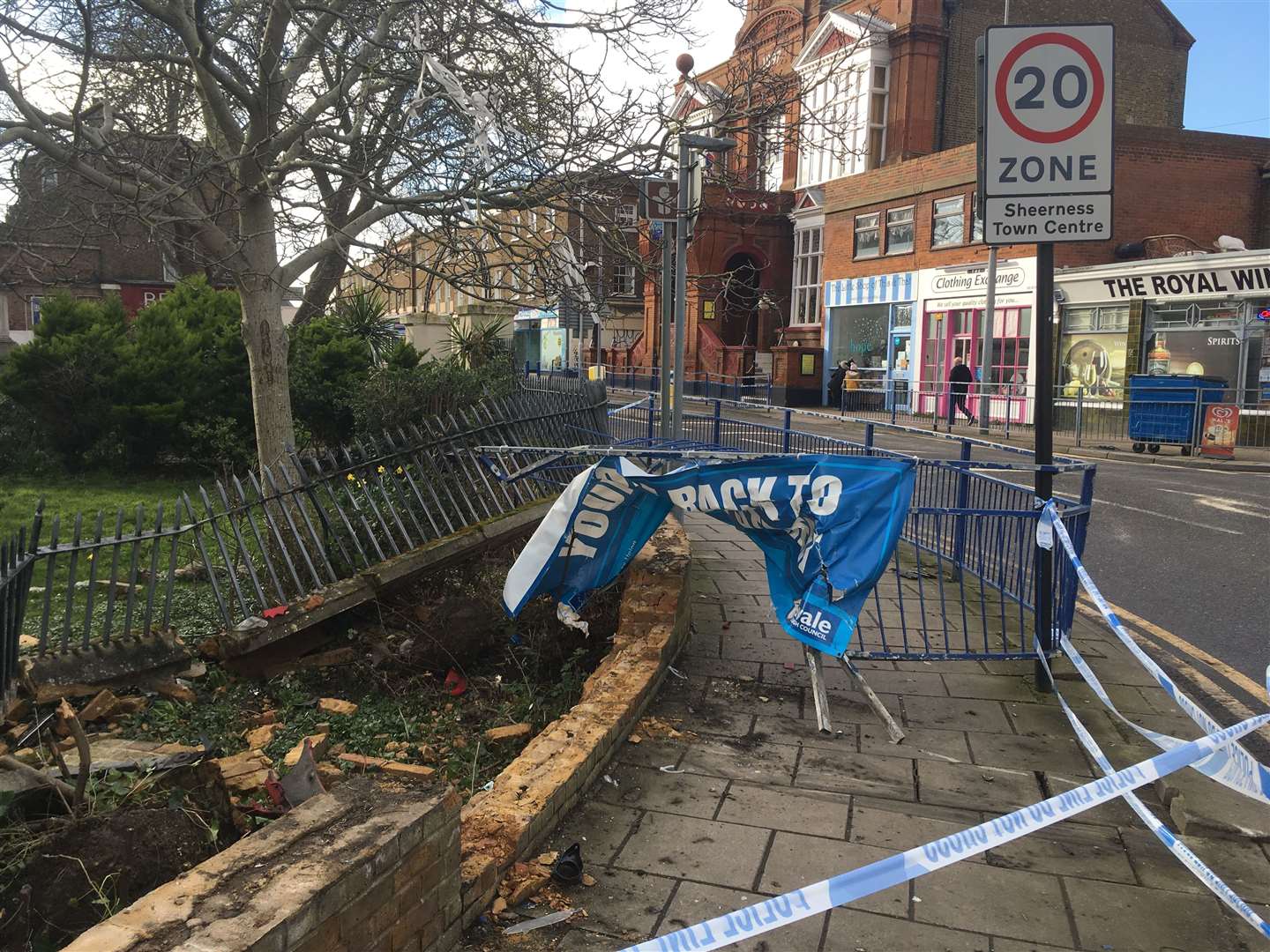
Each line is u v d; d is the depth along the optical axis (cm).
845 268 2905
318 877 220
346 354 1309
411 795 270
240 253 733
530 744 403
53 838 281
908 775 412
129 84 898
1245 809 375
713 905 310
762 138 885
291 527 609
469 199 768
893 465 451
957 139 2866
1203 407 1686
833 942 292
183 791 335
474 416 734
